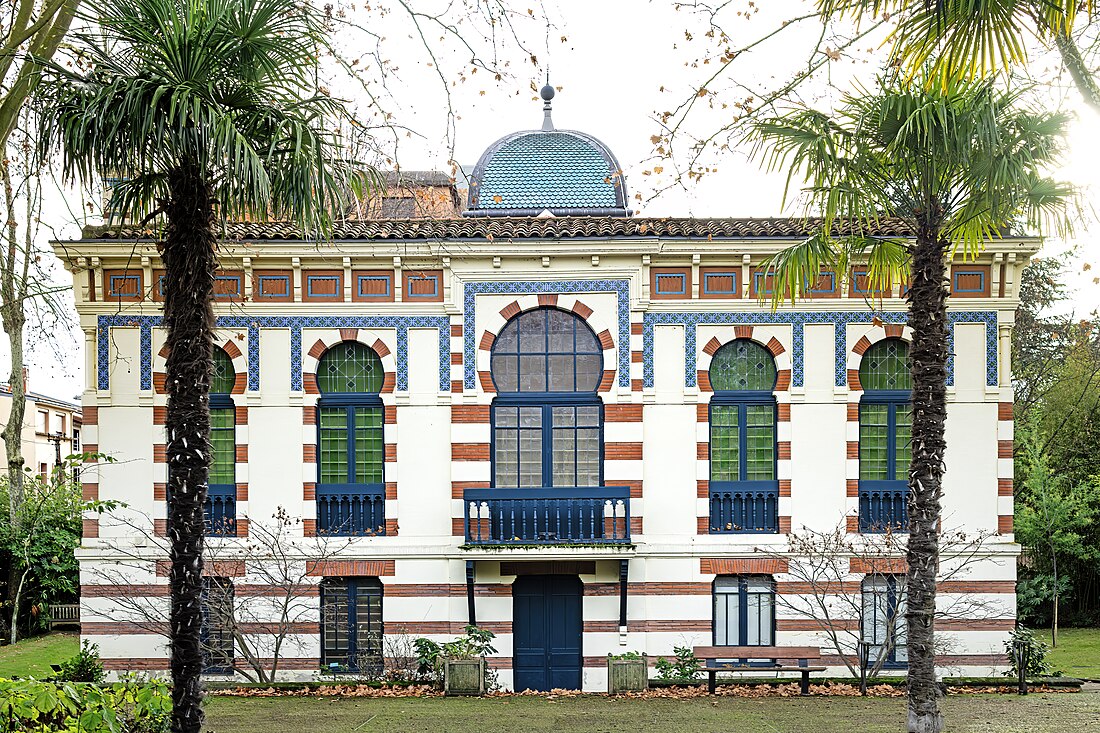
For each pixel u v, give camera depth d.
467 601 20.91
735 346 21.38
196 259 12.77
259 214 13.62
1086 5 8.33
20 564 29.25
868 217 15.59
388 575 20.94
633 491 21.00
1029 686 19.11
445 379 21.14
